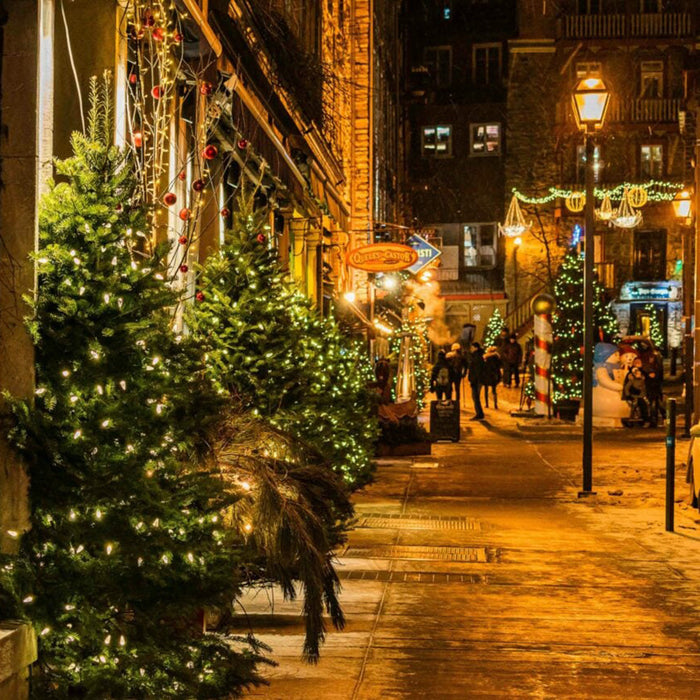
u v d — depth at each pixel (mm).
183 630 6801
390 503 18141
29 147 5980
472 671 8281
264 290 11914
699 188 23797
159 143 11688
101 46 9992
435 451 27797
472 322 73000
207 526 6508
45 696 5918
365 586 11328
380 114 48281
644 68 69125
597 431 34031
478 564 12602
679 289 69250
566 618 9984
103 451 6023
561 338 40219
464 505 18062
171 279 6996
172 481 6398
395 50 59969
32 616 5734
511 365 55125
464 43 73750
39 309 5988
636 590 11266
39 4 6020
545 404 37281
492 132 73438
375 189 44625
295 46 18391
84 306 6055
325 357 16141
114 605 6043
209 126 13820
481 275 73250
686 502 18594
